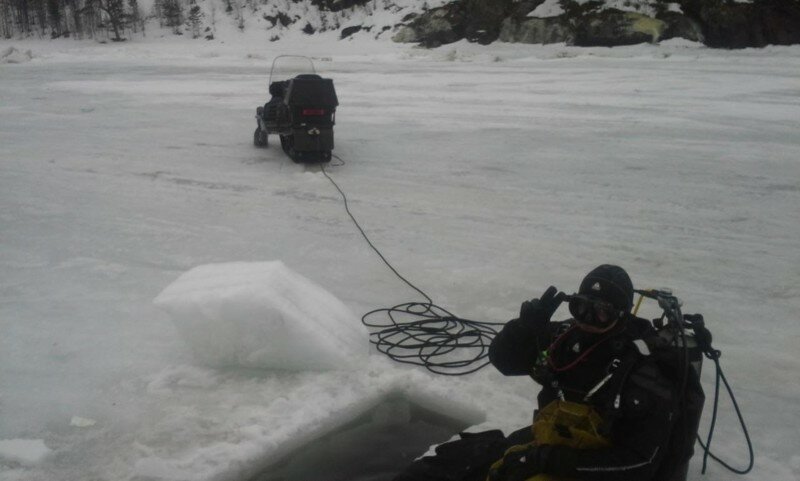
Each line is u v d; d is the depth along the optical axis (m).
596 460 2.53
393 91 20.94
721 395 4.41
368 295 6.00
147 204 8.91
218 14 49.94
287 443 3.80
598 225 8.07
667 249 7.25
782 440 3.91
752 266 6.78
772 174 10.51
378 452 3.98
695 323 2.91
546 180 10.20
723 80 22.77
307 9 48.91
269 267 4.82
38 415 4.06
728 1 36.19
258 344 4.48
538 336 2.86
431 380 4.41
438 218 8.33
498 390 4.36
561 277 6.46
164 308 4.51
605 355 2.62
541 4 39.81
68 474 3.52
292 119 10.73
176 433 3.86
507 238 7.59
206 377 4.47
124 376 4.53
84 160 11.56
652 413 2.50
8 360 4.75
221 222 8.13
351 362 4.54
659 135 13.61
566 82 22.86
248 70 30.44
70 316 5.50
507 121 15.34
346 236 7.63
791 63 28.53
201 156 11.88
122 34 50.00
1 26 51.44
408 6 45.69
